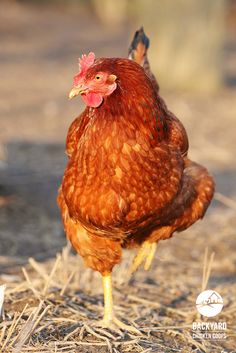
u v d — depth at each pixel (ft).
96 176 14.06
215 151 37.04
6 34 74.08
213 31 50.96
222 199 29.14
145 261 16.94
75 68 59.47
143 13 50.67
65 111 44.86
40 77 55.16
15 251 22.99
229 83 54.75
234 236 26.25
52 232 25.25
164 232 16.17
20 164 33.06
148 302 18.07
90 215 14.42
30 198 28.60
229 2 90.43
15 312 15.37
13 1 95.20
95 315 16.49
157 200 14.51
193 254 24.29
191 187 15.98
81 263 20.52
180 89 51.21
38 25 81.41
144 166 14.06
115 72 14.02
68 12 94.79
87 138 14.20
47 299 16.89
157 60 50.96
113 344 14.66
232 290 19.98
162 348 14.89
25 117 42.70
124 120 13.99
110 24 87.71
